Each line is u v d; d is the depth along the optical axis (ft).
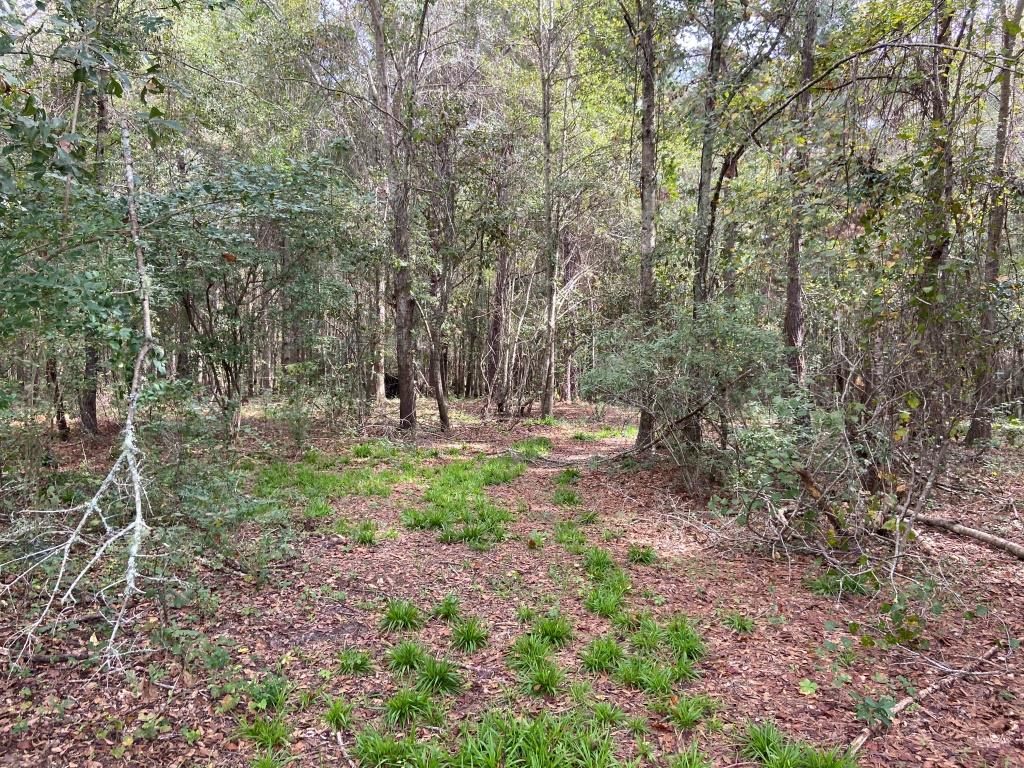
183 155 30.71
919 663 12.57
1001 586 16.24
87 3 13.78
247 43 38.86
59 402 23.04
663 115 34.73
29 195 12.28
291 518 21.48
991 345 15.80
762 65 27.27
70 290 11.43
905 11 21.16
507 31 55.01
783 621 14.38
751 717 10.77
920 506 15.72
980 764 9.53
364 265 40.93
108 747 9.79
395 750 9.66
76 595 13.85
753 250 24.57
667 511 23.84
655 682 11.56
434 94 45.09
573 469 31.14
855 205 17.69
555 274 57.41
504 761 9.44
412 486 27.50
